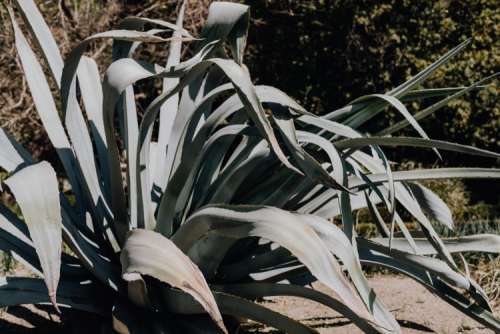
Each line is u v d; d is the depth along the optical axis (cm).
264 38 1144
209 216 260
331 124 280
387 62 1124
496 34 1120
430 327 387
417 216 275
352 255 245
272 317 268
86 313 312
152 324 286
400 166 1083
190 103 352
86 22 970
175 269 234
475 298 305
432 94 312
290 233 236
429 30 1120
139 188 307
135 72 267
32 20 334
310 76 1148
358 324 264
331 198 320
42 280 289
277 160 292
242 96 250
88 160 327
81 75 357
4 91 941
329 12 1121
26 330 353
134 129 334
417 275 310
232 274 311
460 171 278
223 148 318
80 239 300
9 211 304
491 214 983
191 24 982
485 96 1116
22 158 319
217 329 285
